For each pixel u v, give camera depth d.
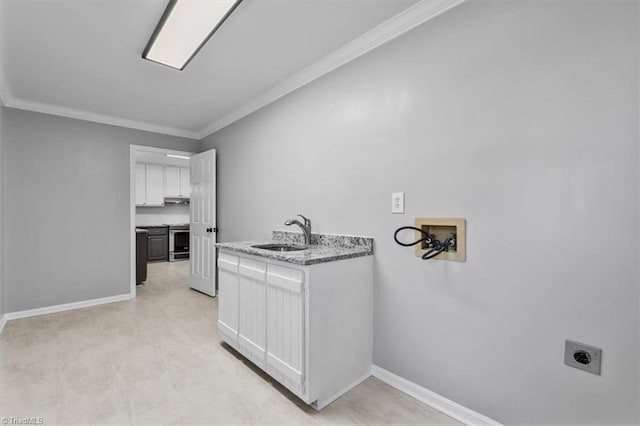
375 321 1.93
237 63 2.27
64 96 2.90
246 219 3.22
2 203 2.84
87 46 2.03
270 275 1.81
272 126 2.82
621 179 1.10
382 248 1.88
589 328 1.17
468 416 1.51
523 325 1.33
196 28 1.77
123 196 3.63
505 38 1.38
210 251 3.71
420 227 1.68
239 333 2.11
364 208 1.99
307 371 1.58
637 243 1.07
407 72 1.75
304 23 1.80
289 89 2.58
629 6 1.08
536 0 1.29
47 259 3.17
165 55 2.06
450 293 1.57
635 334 1.08
